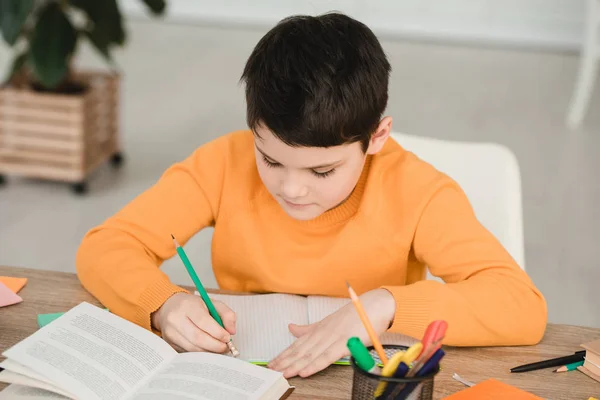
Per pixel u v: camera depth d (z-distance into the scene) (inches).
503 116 166.9
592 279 108.1
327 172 42.3
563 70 197.9
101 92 126.0
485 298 43.8
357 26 42.8
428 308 42.5
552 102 176.9
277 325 43.9
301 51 40.6
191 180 52.2
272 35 42.4
